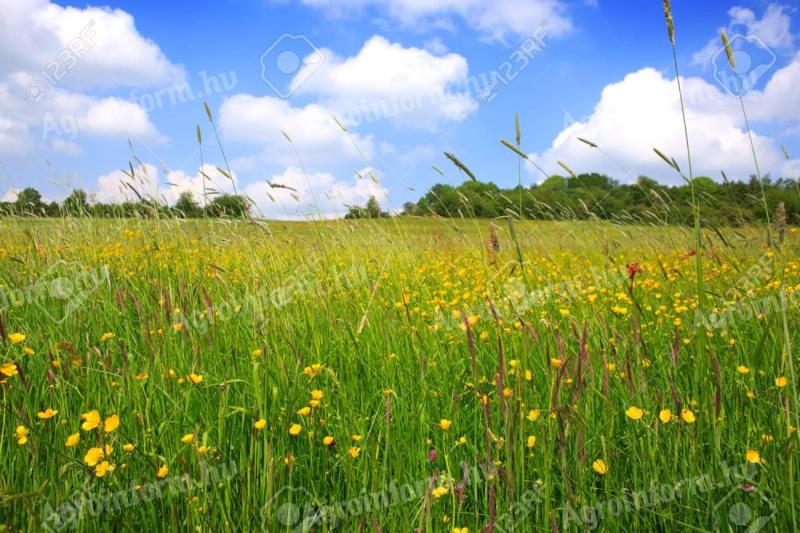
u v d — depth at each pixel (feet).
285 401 7.52
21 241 16.05
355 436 6.48
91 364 8.13
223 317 10.85
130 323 10.48
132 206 18.66
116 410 7.01
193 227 16.12
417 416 7.42
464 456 6.88
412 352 9.66
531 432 6.55
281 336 9.64
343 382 8.59
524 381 7.16
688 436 6.12
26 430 5.96
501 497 5.64
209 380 8.07
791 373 5.27
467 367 9.05
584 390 7.11
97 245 16.69
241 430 6.47
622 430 7.27
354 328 10.75
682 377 8.05
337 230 17.81
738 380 7.59
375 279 15.44
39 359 8.46
